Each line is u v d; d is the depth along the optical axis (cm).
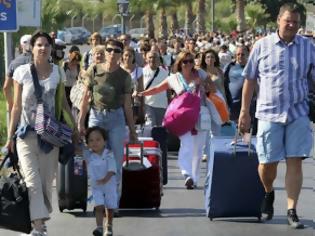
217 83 3588
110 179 2278
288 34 2291
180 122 3014
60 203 2556
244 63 3634
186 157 3033
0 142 3994
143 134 2948
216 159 2389
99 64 2436
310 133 2328
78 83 2600
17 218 2117
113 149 2417
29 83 2128
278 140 2317
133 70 3169
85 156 2306
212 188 2422
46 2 7662
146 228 2397
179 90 3056
